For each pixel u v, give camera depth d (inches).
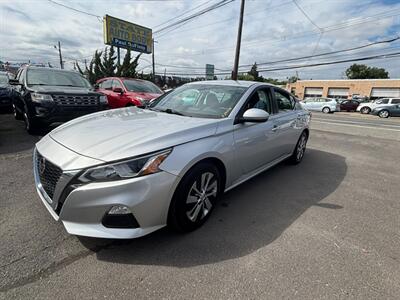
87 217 80.8
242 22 663.1
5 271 77.7
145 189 82.4
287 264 86.7
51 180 87.4
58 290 72.1
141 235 85.4
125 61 784.3
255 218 115.7
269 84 160.2
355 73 2716.5
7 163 168.6
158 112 131.9
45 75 274.1
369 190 154.6
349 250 95.4
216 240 98.1
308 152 248.1
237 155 119.3
